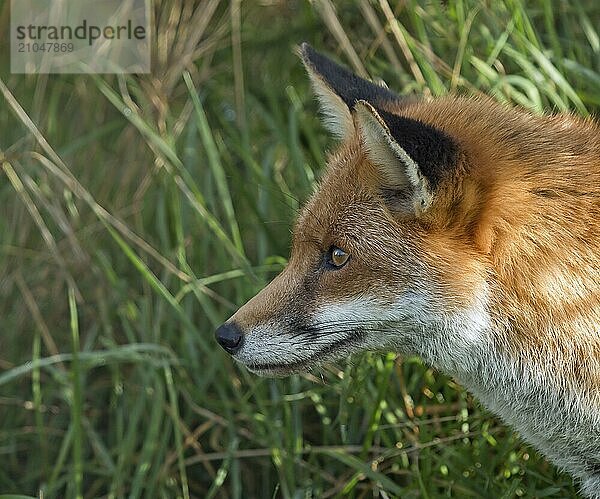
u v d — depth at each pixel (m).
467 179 7.12
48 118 12.63
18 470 11.93
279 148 11.89
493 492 9.03
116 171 12.36
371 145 7.07
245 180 11.80
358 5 11.23
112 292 11.91
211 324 11.36
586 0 10.99
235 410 11.08
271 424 9.94
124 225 11.49
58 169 11.07
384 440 9.64
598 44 10.31
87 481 11.64
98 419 11.89
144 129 10.78
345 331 7.50
